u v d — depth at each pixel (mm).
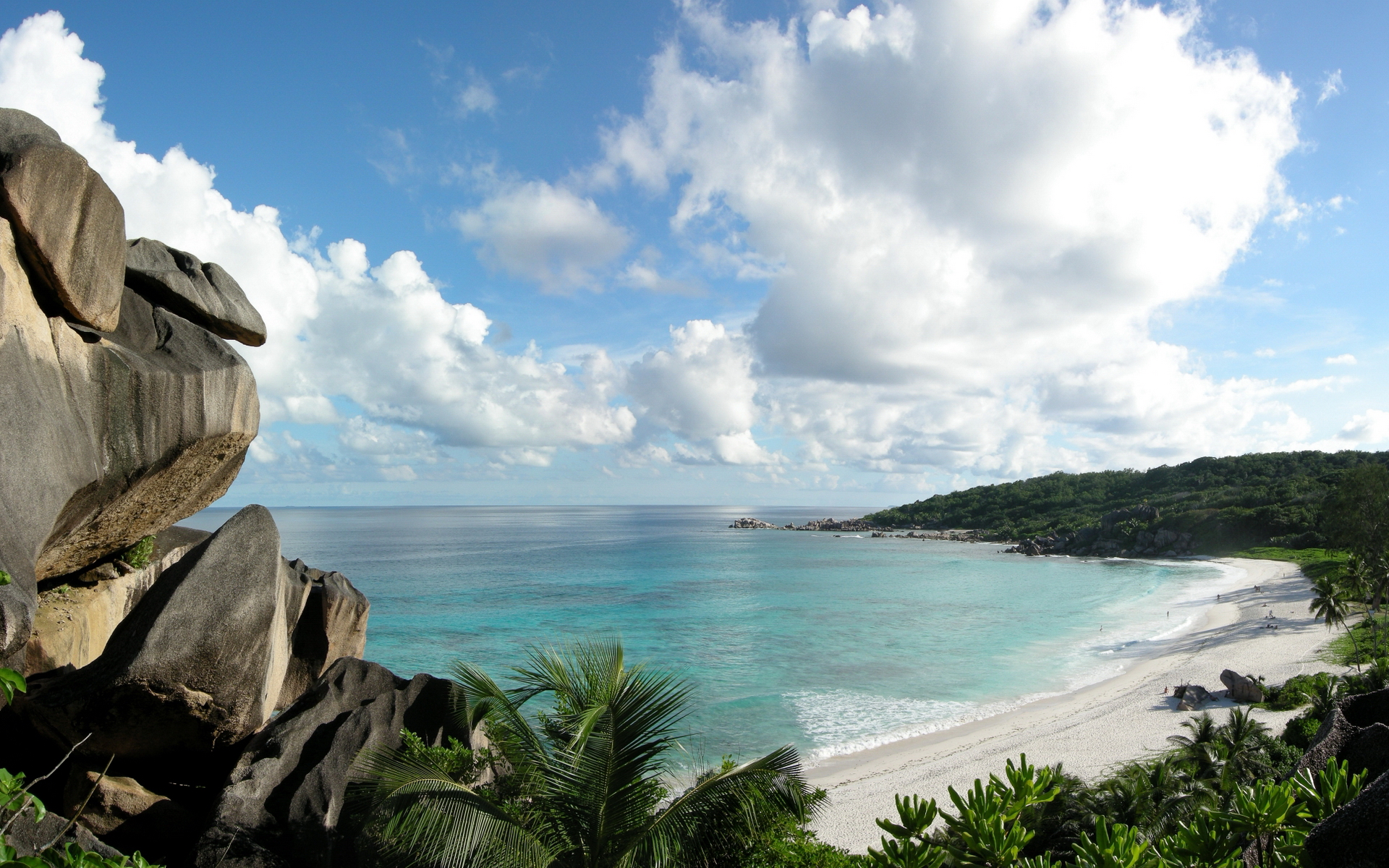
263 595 10258
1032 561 136625
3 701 7492
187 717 9508
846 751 31906
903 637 59781
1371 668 35156
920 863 4109
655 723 7832
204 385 11445
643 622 65500
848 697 40750
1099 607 77438
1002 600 83000
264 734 10562
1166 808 18234
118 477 10227
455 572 108625
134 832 8930
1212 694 38000
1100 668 48875
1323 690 30891
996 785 4250
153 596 10055
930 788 26500
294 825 9320
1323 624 56750
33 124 9094
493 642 54688
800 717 36812
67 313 9227
